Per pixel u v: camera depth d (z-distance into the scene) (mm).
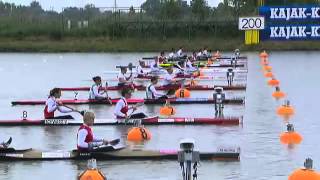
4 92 69688
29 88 73688
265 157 35281
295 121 47344
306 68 93625
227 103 58000
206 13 170125
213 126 45875
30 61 119500
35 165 33875
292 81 75938
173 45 146875
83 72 94688
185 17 172125
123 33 155000
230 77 71625
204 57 109125
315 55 121750
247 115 50719
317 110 52625
